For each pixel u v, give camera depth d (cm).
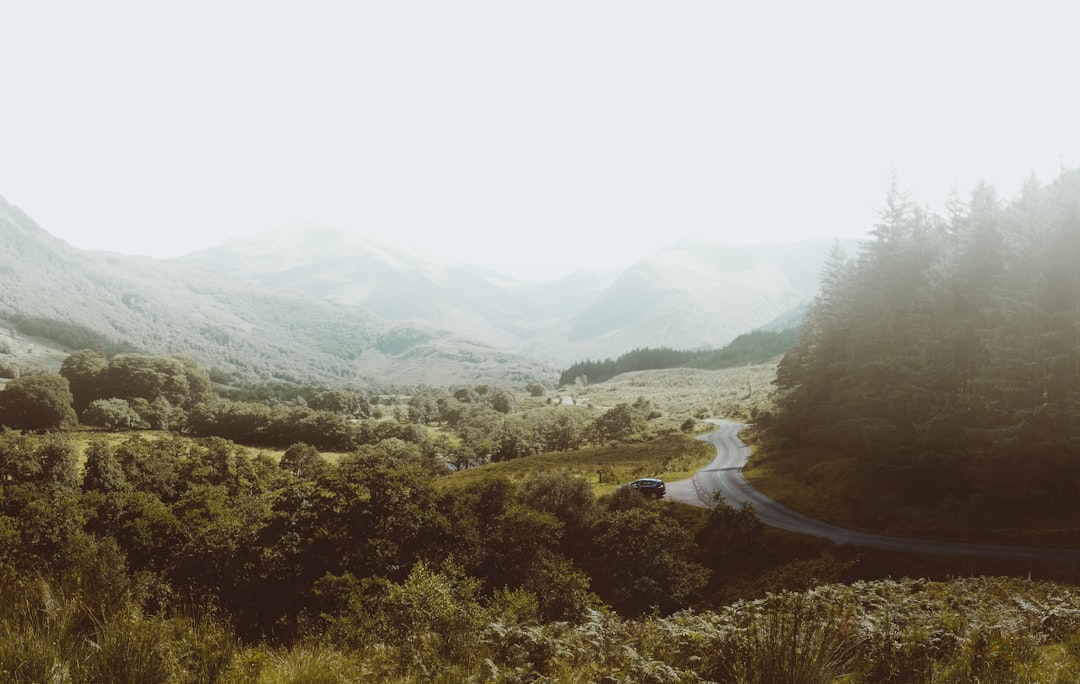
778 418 8900
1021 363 4638
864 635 682
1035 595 1858
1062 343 4597
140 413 14962
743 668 560
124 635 511
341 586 3400
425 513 4500
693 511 5747
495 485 5497
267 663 610
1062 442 4419
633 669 633
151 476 7819
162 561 4450
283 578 3759
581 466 8706
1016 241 5144
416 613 1703
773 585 4131
